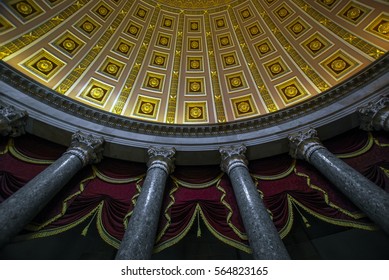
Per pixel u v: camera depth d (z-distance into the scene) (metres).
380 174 5.62
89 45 9.76
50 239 6.54
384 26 8.16
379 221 4.30
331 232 6.73
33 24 8.42
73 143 6.60
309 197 6.01
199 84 10.70
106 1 10.38
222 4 11.70
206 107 10.05
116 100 9.38
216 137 8.01
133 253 4.15
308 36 9.92
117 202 6.15
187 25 11.69
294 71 9.79
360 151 6.49
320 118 7.23
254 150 7.47
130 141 7.46
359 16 8.80
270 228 4.69
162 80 10.58
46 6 8.77
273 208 6.03
